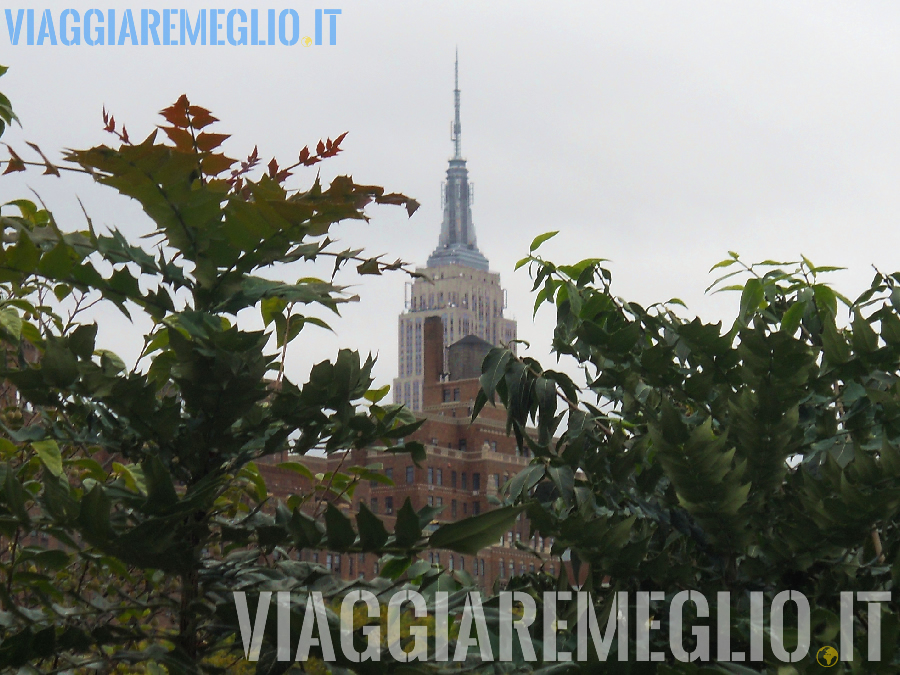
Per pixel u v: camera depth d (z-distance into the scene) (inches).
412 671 124.0
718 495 147.3
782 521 158.6
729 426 155.4
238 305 137.8
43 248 132.4
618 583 148.6
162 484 116.2
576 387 173.6
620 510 181.9
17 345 154.3
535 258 188.2
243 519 137.9
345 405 133.2
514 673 133.4
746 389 158.2
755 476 155.6
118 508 138.9
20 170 129.0
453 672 127.0
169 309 135.9
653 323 184.7
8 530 116.9
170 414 127.9
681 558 175.5
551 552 150.3
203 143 130.7
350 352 132.6
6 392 189.6
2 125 161.5
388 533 119.2
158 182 125.4
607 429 172.9
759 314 187.6
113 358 173.5
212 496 129.9
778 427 151.4
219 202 129.6
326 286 139.7
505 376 169.5
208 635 138.9
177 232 131.3
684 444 145.8
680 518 163.5
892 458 142.1
